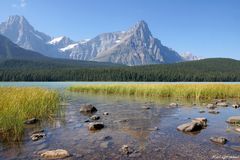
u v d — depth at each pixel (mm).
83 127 13555
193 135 11625
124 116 17266
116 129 13008
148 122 14953
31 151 9336
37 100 18422
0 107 13266
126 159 8453
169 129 12953
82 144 10227
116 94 39969
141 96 35469
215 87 34562
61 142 10531
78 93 42219
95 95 37688
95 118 16031
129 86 41125
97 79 164750
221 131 12398
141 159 8453
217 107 22109
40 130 12633
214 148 9586
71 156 8766
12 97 16250
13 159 8508
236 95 33281
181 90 34000
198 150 9352
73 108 21750
